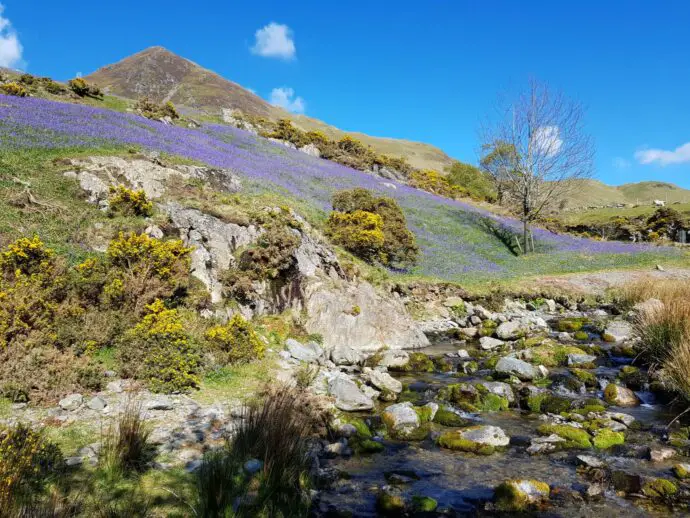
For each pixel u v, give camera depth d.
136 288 11.02
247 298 13.87
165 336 9.52
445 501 5.93
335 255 18.17
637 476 6.46
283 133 54.44
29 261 10.24
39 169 16.27
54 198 14.77
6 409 7.14
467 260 29.94
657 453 7.12
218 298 13.34
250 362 10.81
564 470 6.80
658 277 28.34
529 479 6.29
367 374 11.70
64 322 9.51
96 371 8.49
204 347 10.39
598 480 6.44
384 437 8.10
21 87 37.00
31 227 12.83
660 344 11.76
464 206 46.66
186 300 12.24
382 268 22.97
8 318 8.62
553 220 56.62
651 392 10.35
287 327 13.90
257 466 5.90
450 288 22.78
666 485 6.10
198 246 14.12
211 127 45.03
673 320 11.84
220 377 9.74
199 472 5.80
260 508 5.19
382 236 23.19
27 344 8.41
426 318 19.97
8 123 20.30
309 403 8.59
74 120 24.69
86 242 13.13
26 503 4.64
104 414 7.37
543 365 12.52
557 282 26.64
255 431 6.55
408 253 25.98
